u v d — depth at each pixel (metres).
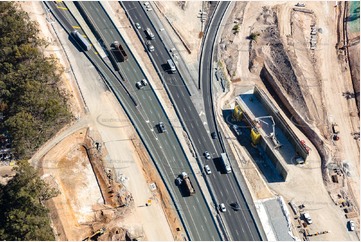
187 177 182.12
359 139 194.75
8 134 189.00
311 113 199.38
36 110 185.38
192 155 190.12
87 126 195.38
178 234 170.38
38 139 185.62
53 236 158.88
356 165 188.00
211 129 197.88
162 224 172.12
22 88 184.88
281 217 174.75
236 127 198.12
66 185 178.75
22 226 154.12
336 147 192.12
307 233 171.50
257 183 183.62
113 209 174.38
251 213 175.25
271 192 181.62
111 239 167.62
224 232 171.12
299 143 186.50
